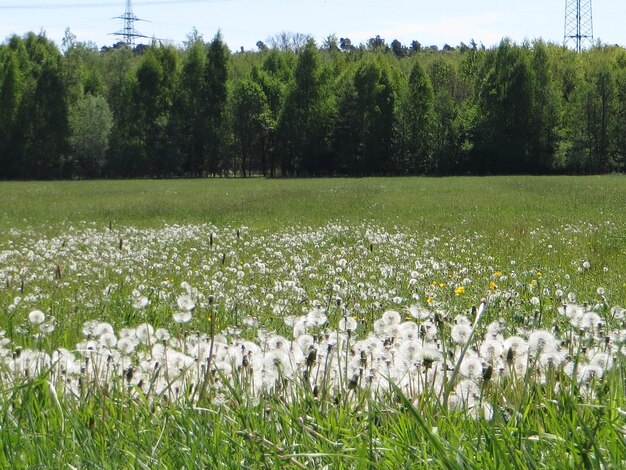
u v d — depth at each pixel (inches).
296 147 3850.9
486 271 478.9
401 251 628.1
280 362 168.1
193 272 512.1
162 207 1350.9
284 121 3853.3
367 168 3821.4
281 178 3518.7
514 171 3705.7
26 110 3750.0
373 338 192.4
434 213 1103.6
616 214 1002.7
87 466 127.3
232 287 422.9
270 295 358.9
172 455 131.5
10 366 190.7
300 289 384.5
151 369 191.3
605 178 2662.4
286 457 123.1
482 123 3705.7
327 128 3833.7
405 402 123.5
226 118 4079.7
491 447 122.3
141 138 3949.3
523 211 1096.8
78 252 658.2
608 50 4931.1
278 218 1075.9
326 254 598.2
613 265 512.4
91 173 3875.5
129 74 4094.5
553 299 350.6
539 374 165.2
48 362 191.2
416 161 3796.8
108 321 323.0
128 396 164.2
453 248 636.1
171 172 3954.2
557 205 1187.9
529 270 489.4
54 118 3759.8
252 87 4035.4
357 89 3801.7
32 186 2672.2
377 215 1090.7
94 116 3826.3
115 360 199.2
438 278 447.2
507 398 154.8
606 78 3678.6
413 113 3762.3
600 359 162.9
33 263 586.2
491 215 1042.1
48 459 129.5
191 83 4040.4
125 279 472.4
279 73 4478.3
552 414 134.8
